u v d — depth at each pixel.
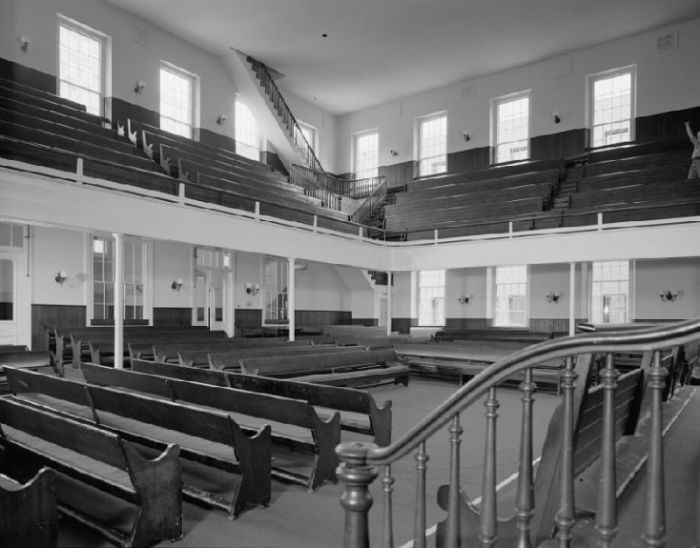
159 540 3.43
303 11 15.28
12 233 11.45
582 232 13.07
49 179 8.61
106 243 13.19
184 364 9.34
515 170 18.05
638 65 16.42
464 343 14.26
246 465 3.92
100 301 13.03
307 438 4.67
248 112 19.22
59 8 13.73
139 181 10.40
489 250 14.48
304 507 4.04
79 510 3.72
